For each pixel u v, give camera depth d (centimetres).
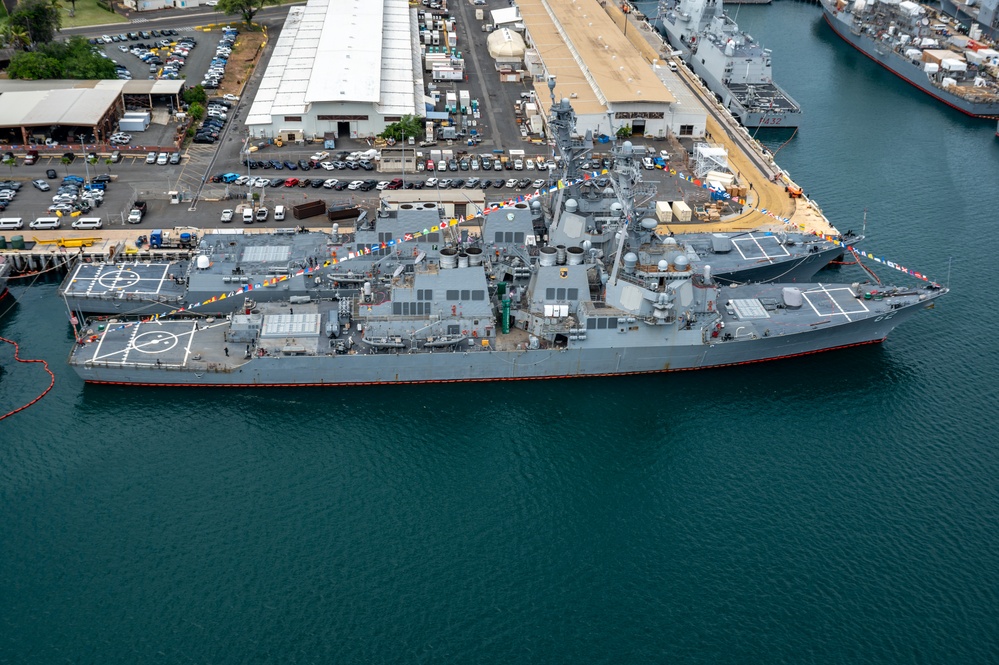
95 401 10656
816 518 9412
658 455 10212
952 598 8525
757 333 11300
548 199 12438
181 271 12262
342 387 10975
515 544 9062
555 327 10769
